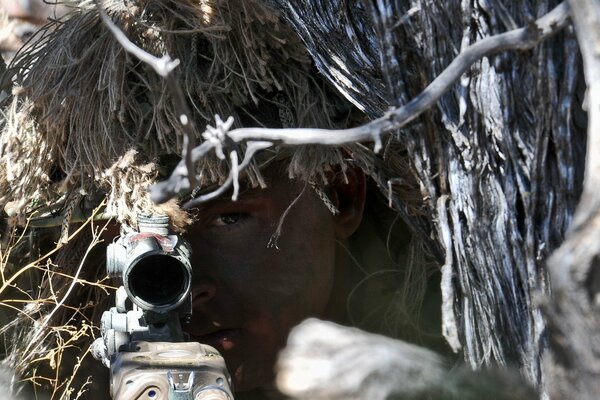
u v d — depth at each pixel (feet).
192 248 7.26
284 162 7.18
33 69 7.22
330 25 6.05
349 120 7.04
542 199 4.91
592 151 3.92
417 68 5.22
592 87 3.95
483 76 5.01
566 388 3.92
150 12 6.73
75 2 7.52
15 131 7.12
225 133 4.34
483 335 5.44
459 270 5.42
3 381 7.80
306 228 7.38
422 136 5.35
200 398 5.47
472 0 4.92
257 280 7.34
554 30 4.11
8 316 8.27
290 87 6.93
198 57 6.90
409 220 6.48
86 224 7.21
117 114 6.84
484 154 5.12
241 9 6.62
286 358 7.50
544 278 4.97
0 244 7.93
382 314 8.27
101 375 8.16
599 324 3.78
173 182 4.36
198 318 7.38
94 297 8.05
